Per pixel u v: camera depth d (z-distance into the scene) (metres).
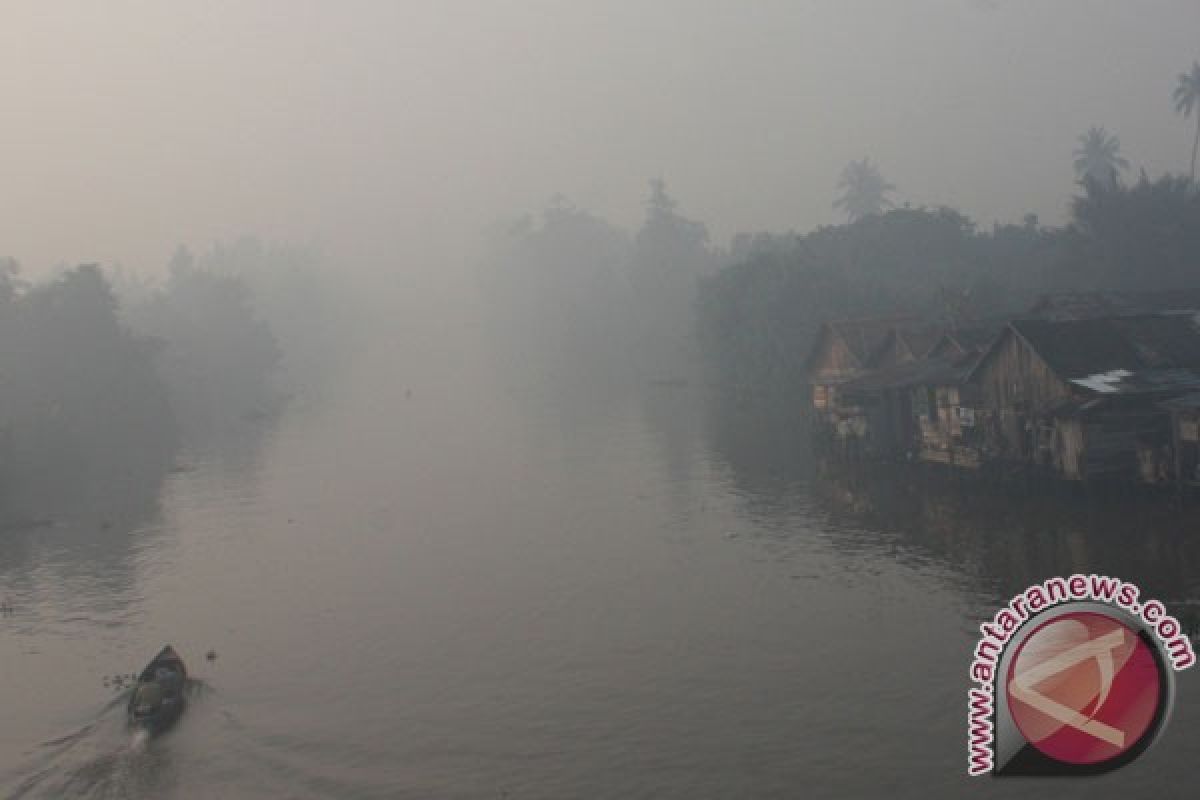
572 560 38.53
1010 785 19.33
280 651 30.59
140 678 27.08
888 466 49.91
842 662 26.05
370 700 26.25
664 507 46.28
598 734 23.27
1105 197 79.19
